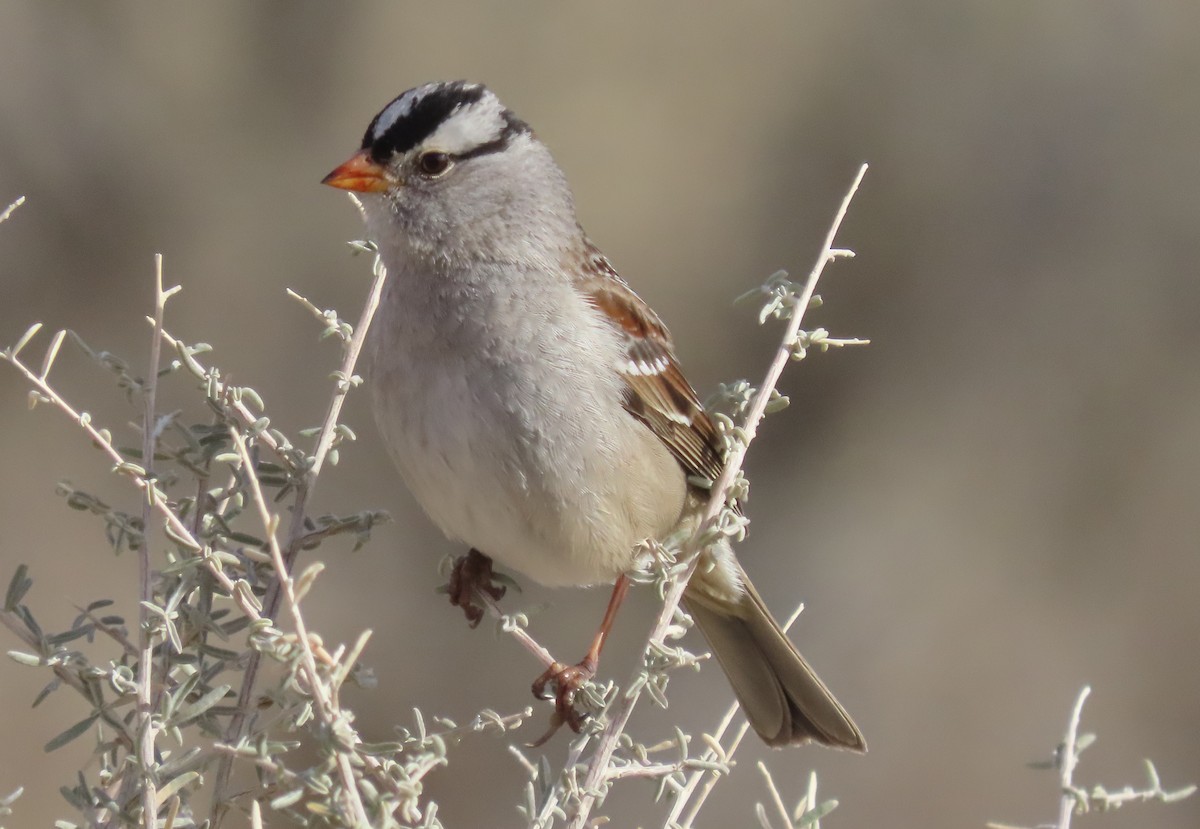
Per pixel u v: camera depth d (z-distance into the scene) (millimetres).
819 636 13031
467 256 5793
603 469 5770
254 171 14367
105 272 13789
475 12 14992
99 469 12258
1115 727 12586
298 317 13703
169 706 4121
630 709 4641
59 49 14203
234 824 7039
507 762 11383
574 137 14914
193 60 14547
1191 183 14812
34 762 10539
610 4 15141
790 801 11445
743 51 15188
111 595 11500
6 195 13633
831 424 14344
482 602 6148
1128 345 14500
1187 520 13898
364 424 12742
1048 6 15227
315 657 4098
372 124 5984
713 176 14961
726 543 6164
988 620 13188
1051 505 13969
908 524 13781
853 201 14969
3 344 13125
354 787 3824
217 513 4609
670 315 14562
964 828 11844
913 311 14719
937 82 15148
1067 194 14891
